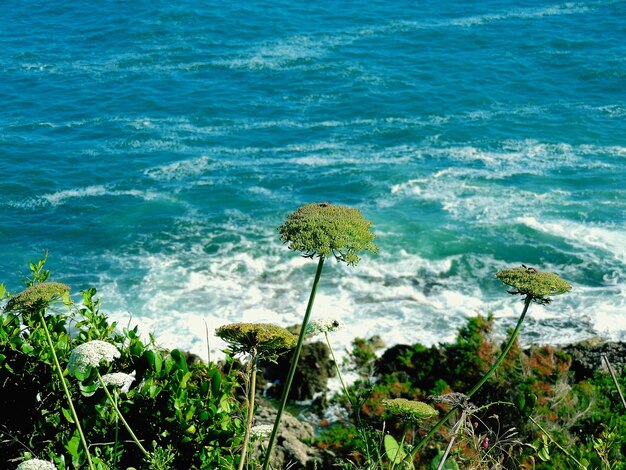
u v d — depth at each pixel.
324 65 62.66
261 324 3.54
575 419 9.52
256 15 78.25
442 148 44.41
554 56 62.94
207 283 27.53
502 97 54.19
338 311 24.95
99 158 43.94
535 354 14.23
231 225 33.53
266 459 3.18
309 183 39.19
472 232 31.83
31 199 37.16
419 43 68.38
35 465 3.28
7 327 5.35
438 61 63.16
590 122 47.97
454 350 14.87
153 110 53.69
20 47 69.62
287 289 27.03
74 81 60.50
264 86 58.41
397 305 25.28
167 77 61.12
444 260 29.33
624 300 25.34
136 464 4.86
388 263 28.88
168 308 25.59
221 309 25.52
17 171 41.12
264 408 14.77
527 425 8.60
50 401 5.01
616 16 74.06
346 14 78.69
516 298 25.66
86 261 30.08
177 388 5.01
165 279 27.98
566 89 55.66
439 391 13.15
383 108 52.56
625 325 23.48
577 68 59.56
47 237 32.62
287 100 55.06
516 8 79.12
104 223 34.03
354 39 70.19
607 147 43.41
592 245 30.31
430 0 83.25
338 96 55.47
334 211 3.32
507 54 64.25
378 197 36.94
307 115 51.88
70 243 32.03
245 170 41.38
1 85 59.41
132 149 45.62
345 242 3.17
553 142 44.66
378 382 15.89
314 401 18.03
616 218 33.00
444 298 25.84
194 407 4.93
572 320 23.95
